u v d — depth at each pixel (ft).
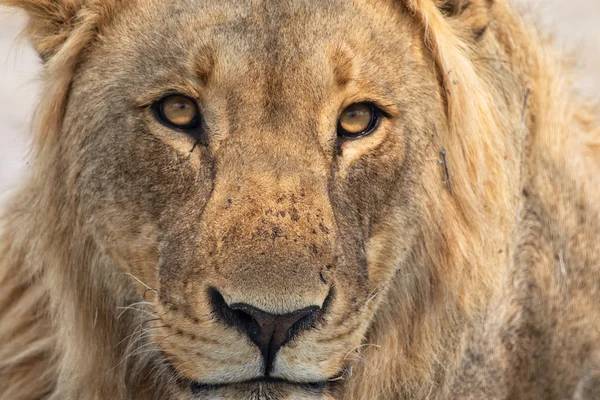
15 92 69.26
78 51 30.01
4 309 35.50
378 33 29.53
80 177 30.19
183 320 27.43
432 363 33.30
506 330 35.47
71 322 31.83
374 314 30.58
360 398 32.55
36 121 31.35
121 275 30.27
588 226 37.70
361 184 29.27
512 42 36.29
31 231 32.42
